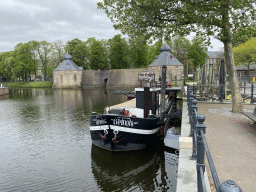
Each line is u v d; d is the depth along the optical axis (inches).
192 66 2559.1
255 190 166.2
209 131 337.4
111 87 3029.0
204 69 983.0
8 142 550.3
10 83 3663.9
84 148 482.3
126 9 489.4
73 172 366.0
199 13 422.3
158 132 501.4
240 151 250.5
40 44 3474.4
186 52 2598.4
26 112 1006.4
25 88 3110.2
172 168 369.7
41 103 1332.4
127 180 332.8
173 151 445.4
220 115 462.3
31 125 732.7
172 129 621.6
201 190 143.0
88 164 395.5
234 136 308.8
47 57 3508.9
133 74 2972.4
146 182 325.1
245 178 186.4
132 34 544.4
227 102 674.8
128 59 2947.8
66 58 3152.1
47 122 773.9
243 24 440.5
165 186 312.7
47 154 457.1
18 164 408.8
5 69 3572.8
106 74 3235.7
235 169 204.7
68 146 502.0
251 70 2130.9
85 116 867.4
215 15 428.8
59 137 580.1
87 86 3203.7
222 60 716.7
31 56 3444.9
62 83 3097.9
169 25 480.1
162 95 502.6
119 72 3088.1
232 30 443.2
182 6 450.3
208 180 182.7
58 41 3223.4
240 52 1755.7
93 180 335.9
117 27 535.8
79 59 3189.0
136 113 504.1
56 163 407.2
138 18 494.3
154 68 2532.0
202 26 438.3
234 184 52.0
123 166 382.0
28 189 314.5
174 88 788.0
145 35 538.3
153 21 499.2
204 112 500.4
